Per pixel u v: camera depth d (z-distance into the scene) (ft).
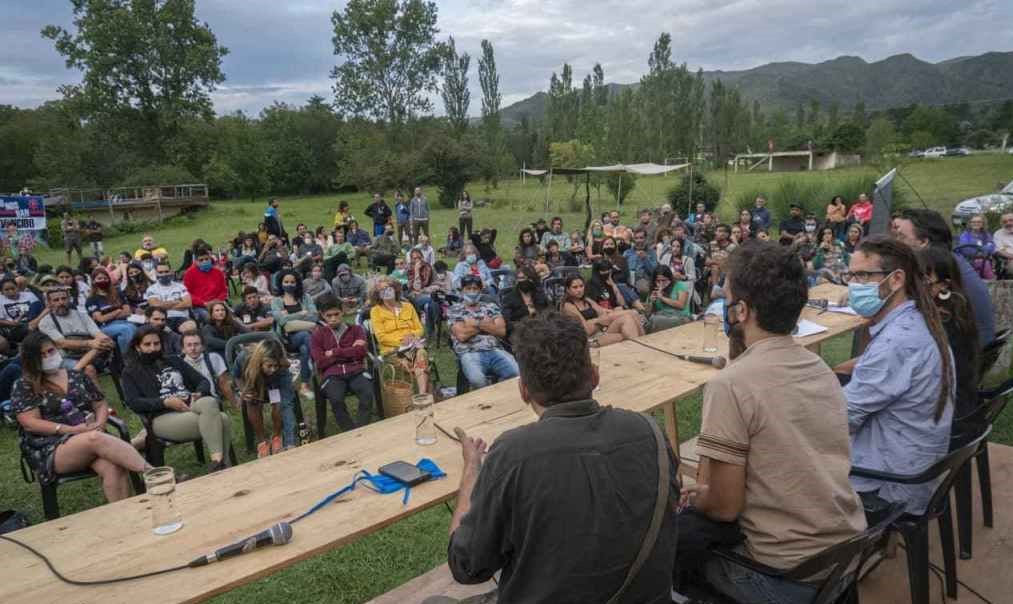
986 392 10.03
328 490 7.22
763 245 6.02
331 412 18.51
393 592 9.32
